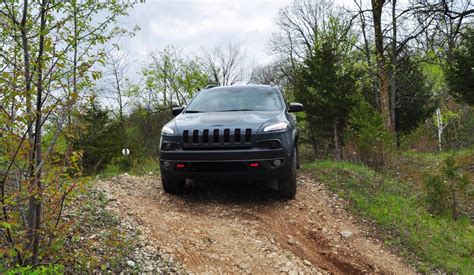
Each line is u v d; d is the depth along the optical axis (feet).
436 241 19.51
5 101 7.89
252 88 22.38
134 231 13.69
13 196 8.00
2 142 7.93
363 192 23.53
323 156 46.39
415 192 28.78
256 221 17.04
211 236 14.84
